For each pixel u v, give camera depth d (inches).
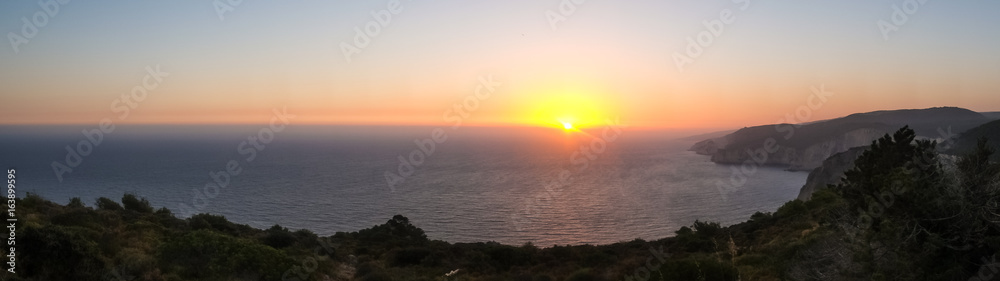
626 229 2984.7
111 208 1023.0
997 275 420.2
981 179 486.0
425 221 3324.3
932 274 453.4
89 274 492.7
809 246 626.8
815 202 1132.5
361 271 821.2
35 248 476.7
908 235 475.8
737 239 981.8
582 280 722.2
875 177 530.3
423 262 951.0
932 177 509.0
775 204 3905.0
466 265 929.5
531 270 901.8
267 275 657.0
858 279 486.9
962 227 461.1
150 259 604.4
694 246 967.6
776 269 633.0
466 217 3469.5
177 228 944.9
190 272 617.9
